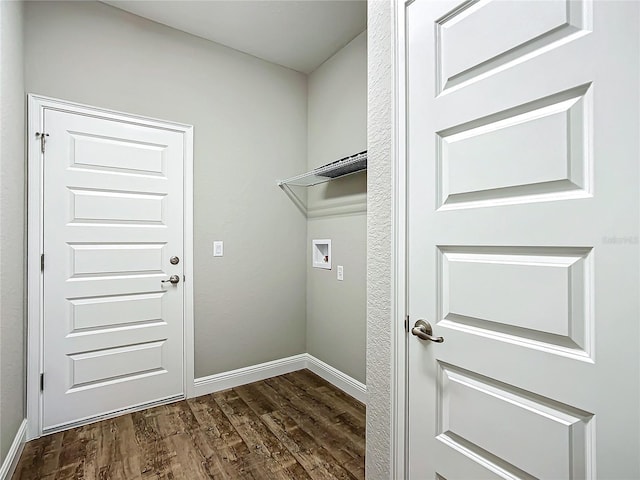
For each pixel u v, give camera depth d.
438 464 1.08
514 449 0.88
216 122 2.60
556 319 0.80
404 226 1.18
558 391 0.80
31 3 1.93
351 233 2.53
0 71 1.48
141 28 2.29
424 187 1.11
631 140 0.69
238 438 1.95
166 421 2.13
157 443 1.89
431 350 1.10
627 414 0.69
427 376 1.11
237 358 2.71
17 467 1.67
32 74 1.92
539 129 0.83
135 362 2.26
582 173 0.76
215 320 2.60
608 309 0.72
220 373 2.62
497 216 0.92
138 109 2.27
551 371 0.81
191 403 2.38
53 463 1.71
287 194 2.97
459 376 1.03
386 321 1.29
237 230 2.70
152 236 2.32
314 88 3.01
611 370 0.72
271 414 2.23
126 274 2.23
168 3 2.16
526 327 0.86
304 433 2.01
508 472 0.90
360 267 2.45
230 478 1.62
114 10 2.19
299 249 3.05
